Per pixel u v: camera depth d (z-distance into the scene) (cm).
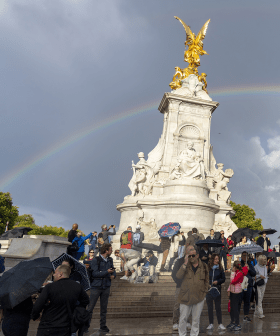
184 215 3106
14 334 623
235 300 1035
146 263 1664
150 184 3500
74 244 1388
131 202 3397
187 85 4088
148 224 3095
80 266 784
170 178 3378
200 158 3422
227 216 3522
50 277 927
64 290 586
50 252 1376
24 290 586
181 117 3928
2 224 6053
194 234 1406
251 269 1205
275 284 1820
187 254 891
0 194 6250
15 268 618
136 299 1412
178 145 3819
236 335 945
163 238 1794
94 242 2192
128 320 1187
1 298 596
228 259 1992
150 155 3947
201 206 3117
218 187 3738
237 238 2095
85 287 797
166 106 4144
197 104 3994
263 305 1534
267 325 1117
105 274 939
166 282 1588
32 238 1370
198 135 3928
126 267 1577
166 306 1360
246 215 6200
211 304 1015
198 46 4416
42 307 576
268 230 2077
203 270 874
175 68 4266
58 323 572
